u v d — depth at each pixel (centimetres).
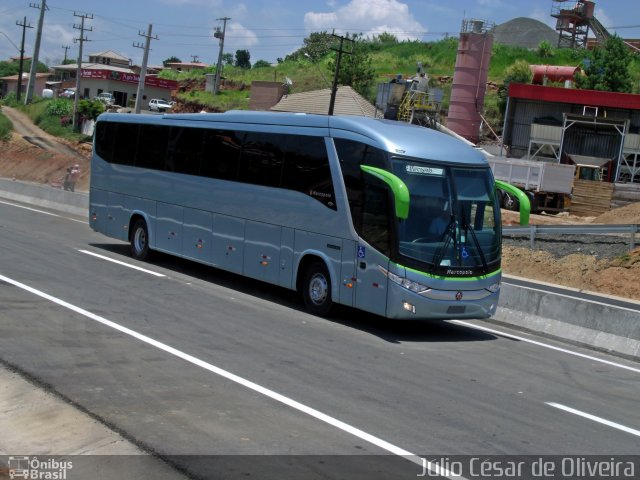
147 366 1020
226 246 1741
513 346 1423
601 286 2861
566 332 1529
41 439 757
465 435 842
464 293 1390
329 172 1495
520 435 862
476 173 1442
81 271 1766
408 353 1260
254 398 912
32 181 6122
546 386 1118
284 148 1609
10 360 995
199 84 9900
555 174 4991
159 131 1980
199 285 1739
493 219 1451
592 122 5619
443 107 7969
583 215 4984
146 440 748
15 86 12975
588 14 10912
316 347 1230
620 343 1438
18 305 1335
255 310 1508
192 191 1845
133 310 1384
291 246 1574
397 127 1479
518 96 6247
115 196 2123
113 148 2141
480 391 1047
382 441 794
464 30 6925
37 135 7394
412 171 1376
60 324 1225
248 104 7956
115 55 13350
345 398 946
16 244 2092
